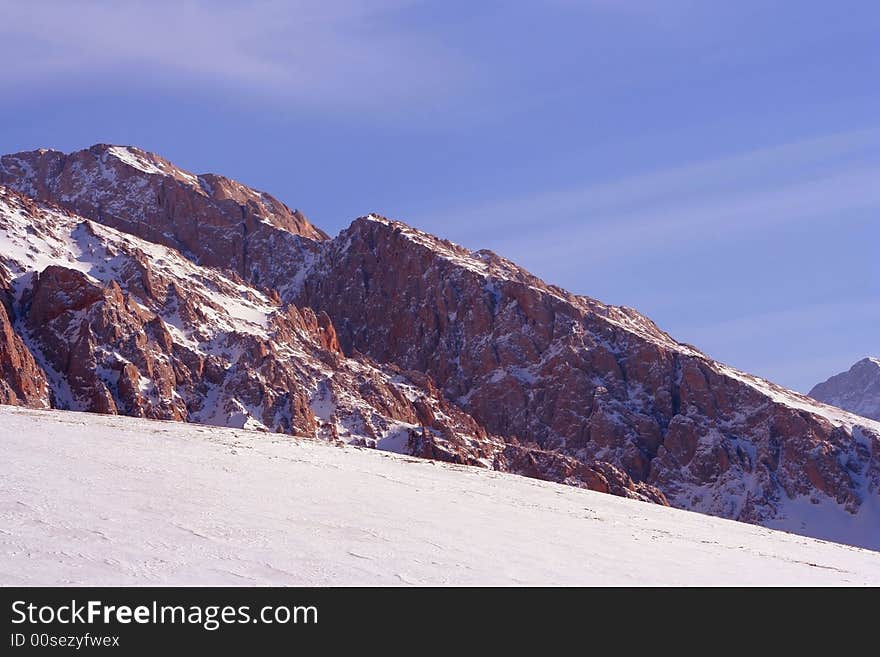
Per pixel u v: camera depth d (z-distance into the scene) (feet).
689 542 186.29
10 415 201.16
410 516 162.20
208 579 118.32
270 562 126.31
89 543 122.93
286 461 192.34
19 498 136.36
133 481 154.81
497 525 167.94
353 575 126.62
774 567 172.45
